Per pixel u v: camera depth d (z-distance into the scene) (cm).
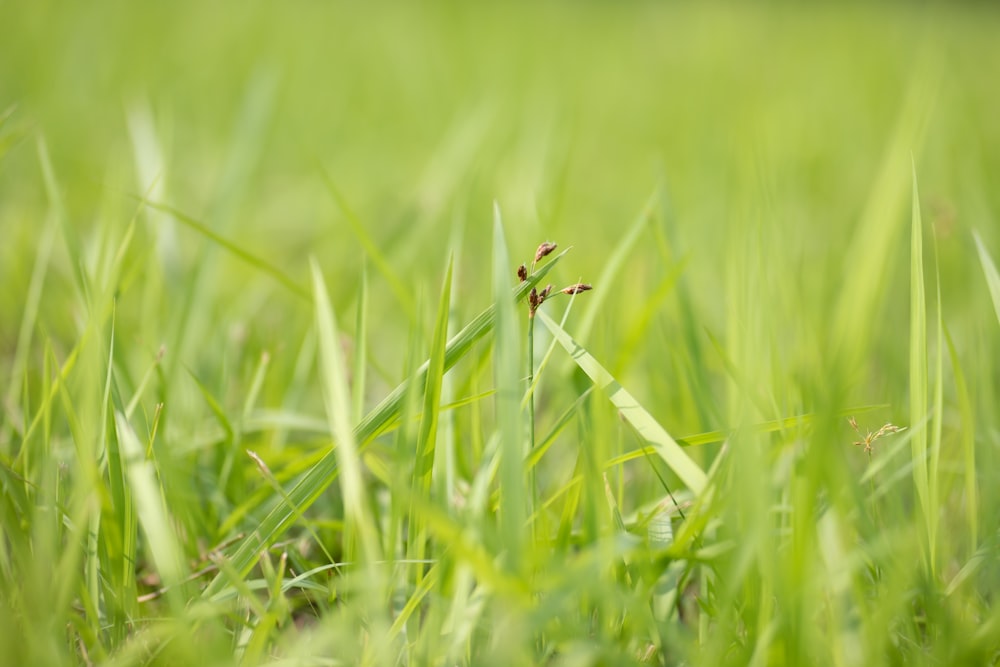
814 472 55
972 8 406
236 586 56
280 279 66
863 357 69
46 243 68
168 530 57
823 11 384
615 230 113
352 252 91
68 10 217
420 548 57
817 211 118
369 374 78
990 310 69
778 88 205
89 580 58
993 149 125
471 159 97
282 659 57
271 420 66
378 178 130
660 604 58
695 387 64
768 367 64
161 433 62
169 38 210
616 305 74
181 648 56
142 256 68
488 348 62
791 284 69
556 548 58
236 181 84
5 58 170
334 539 64
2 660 54
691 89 205
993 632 56
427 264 85
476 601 56
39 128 67
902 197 69
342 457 56
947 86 151
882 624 55
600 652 55
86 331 61
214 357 72
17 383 67
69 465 63
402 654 57
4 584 58
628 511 64
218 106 162
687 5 361
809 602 55
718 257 92
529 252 72
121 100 155
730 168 75
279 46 217
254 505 62
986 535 60
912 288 59
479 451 62
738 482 56
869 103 195
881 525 60
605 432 58
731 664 56
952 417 68
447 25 264
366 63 213
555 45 260
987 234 80
